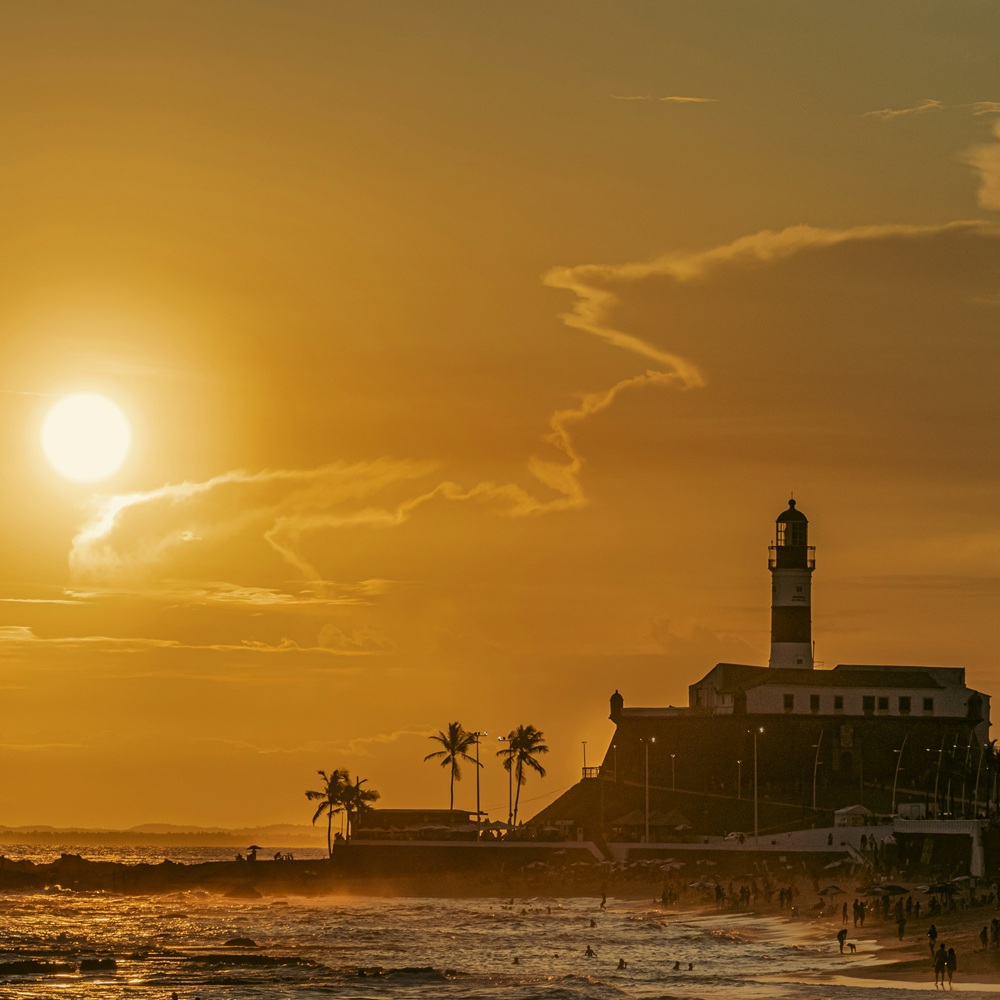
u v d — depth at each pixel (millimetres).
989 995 189000
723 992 197500
